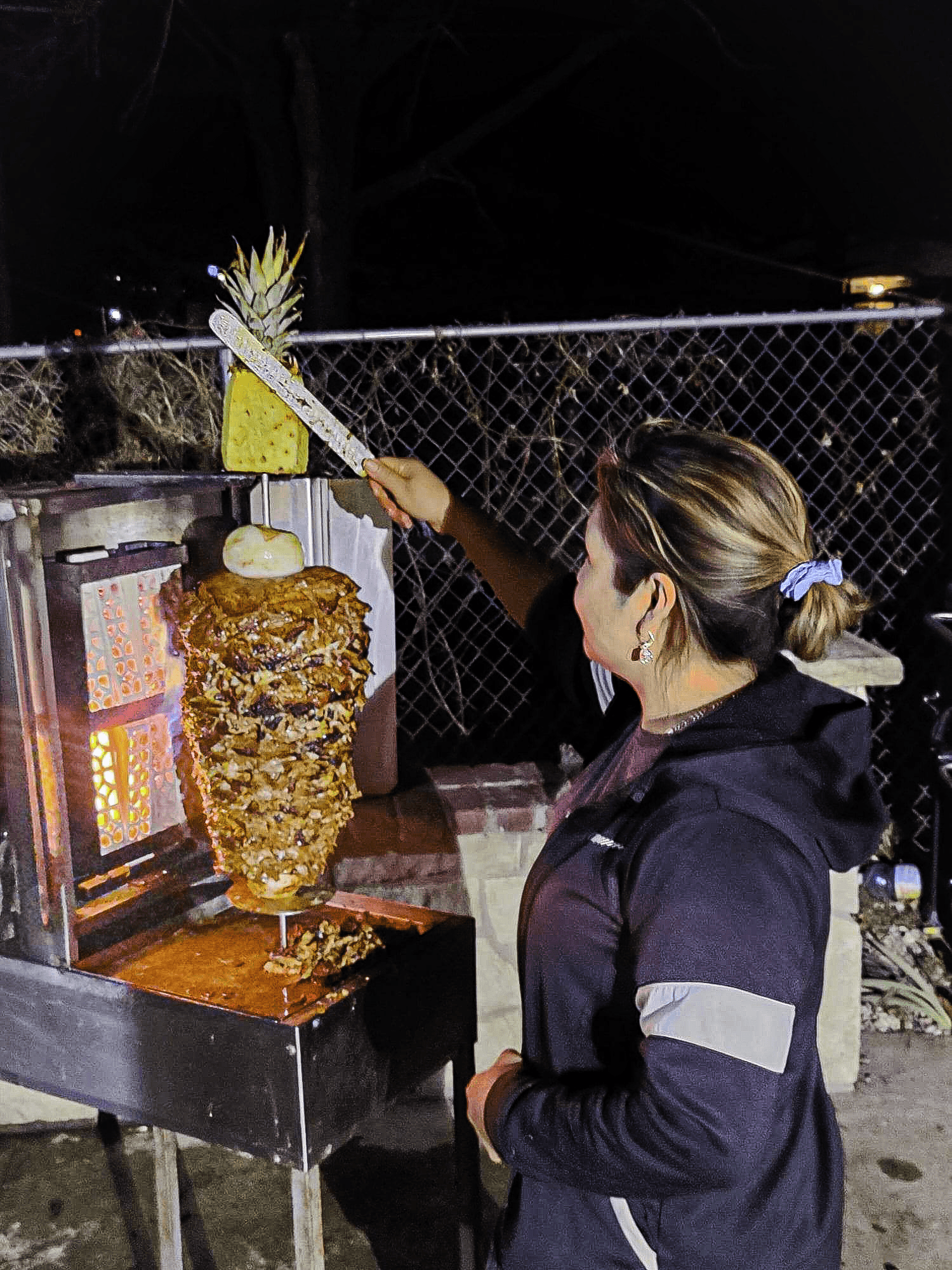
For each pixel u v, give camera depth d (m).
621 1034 1.37
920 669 5.12
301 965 1.69
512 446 4.83
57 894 1.67
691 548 1.34
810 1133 1.37
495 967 3.22
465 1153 1.99
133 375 3.77
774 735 1.35
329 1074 1.58
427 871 3.04
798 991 1.21
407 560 6.00
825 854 1.33
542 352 4.55
